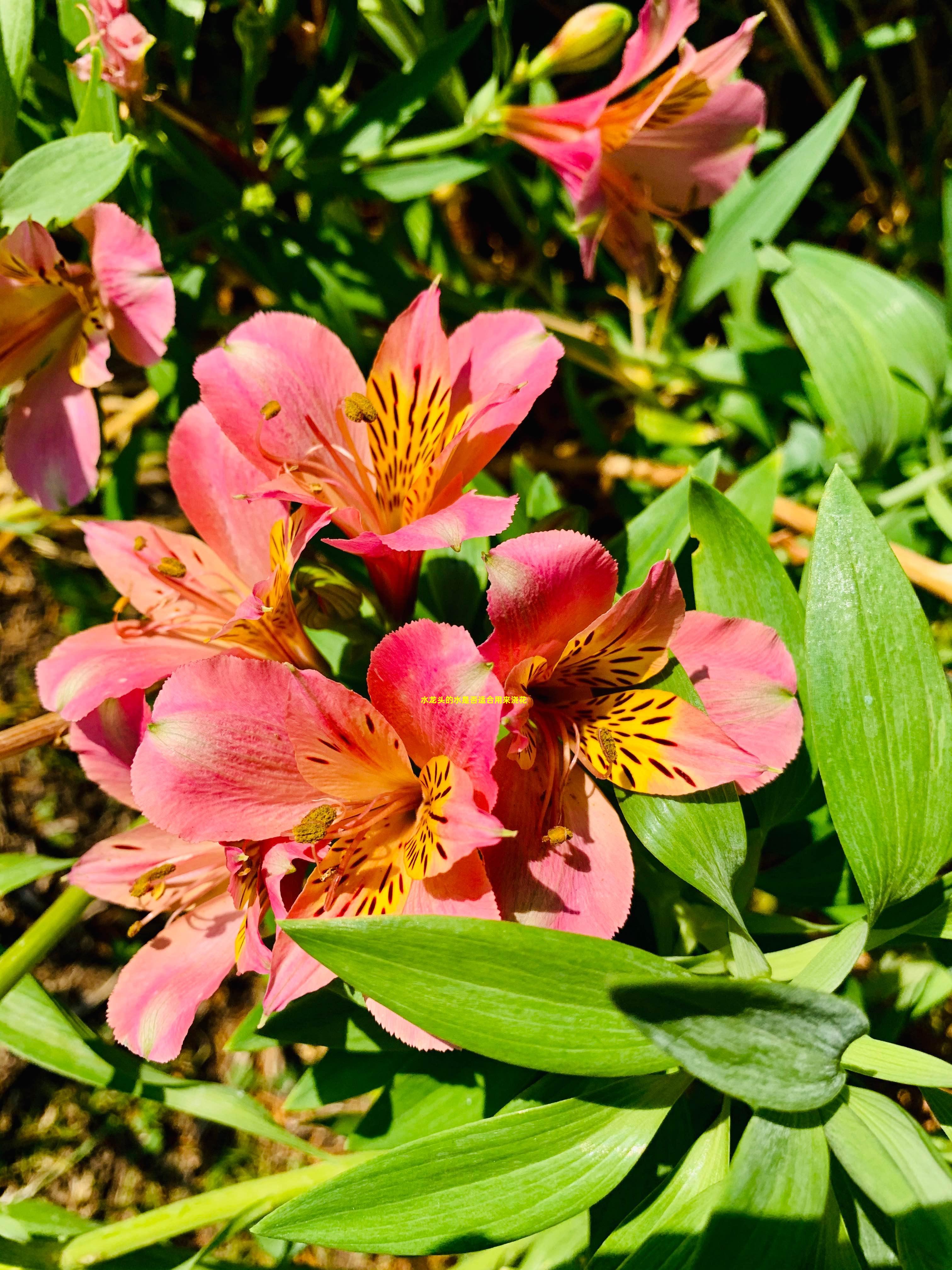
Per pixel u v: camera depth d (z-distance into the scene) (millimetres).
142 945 346
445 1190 175
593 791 185
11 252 213
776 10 325
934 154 363
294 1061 341
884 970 289
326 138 276
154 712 171
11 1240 231
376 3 284
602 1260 179
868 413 264
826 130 284
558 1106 182
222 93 369
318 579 221
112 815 353
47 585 367
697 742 173
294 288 282
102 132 223
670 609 171
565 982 162
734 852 184
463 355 199
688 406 382
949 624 344
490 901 165
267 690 174
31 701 358
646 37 221
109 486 300
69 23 238
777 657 192
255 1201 234
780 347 312
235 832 173
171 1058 188
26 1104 325
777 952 207
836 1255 174
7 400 264
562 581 166
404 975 158
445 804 162
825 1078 160
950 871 259
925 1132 176
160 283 219
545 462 382
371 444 196
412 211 356
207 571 219
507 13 271
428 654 160
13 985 241
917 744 191
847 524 193
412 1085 233
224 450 210
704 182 257
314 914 171
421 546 168
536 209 373
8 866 245
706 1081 152
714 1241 156
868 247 396
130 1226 228
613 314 402
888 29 317
